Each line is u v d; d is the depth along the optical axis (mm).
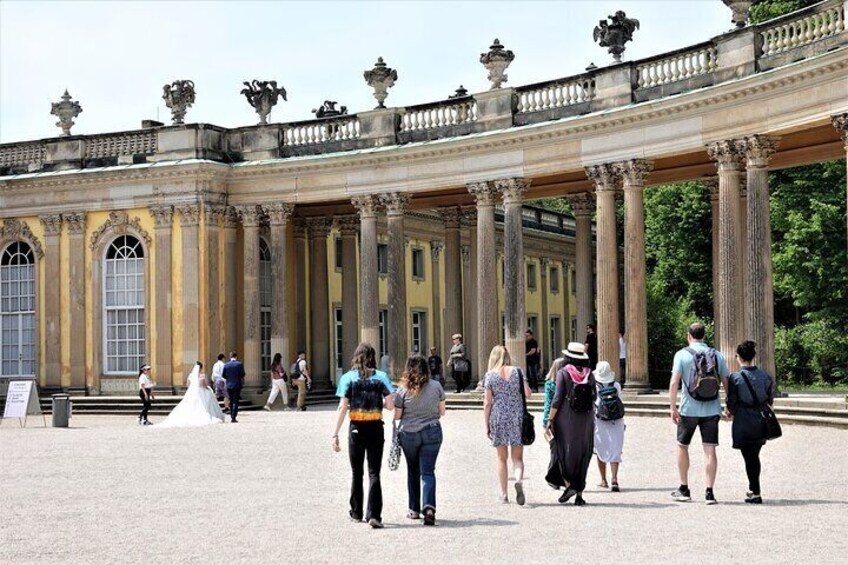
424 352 68625
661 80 41250
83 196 52750
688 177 46250
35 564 15016
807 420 32219
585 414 19719
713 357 19375
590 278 49250
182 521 18469
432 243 69750
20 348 54281
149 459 28422
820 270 53750
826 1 34812
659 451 27750
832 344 57250
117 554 15656
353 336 54344
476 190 46312
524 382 19984
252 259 51031
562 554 15102
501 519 18219
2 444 33562
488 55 46406
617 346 42469
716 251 45594
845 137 34125
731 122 38125
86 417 47969
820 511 18125
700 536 16188
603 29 43438
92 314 52438
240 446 31578
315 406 51688
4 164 54531
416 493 18344
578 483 19562
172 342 50781
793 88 35750
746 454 19156
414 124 48500
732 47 38312
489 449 29297
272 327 50969
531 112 45188
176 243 51000
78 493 22078
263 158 51312
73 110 54062
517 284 45188
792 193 56781
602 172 42594
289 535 17000
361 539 16594
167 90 52125
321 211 54625
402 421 18156
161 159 51438
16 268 54500
